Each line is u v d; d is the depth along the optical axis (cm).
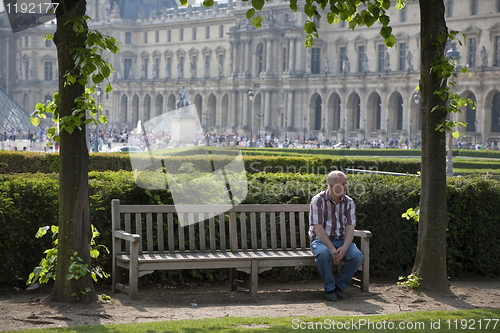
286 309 1212
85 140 1238
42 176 1650
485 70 11744
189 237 1383
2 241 1355
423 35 1420
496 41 12450
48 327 1038
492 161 6244
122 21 19038
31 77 19438
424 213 1424
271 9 15212
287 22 14788
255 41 15525
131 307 1205
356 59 14550
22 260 1390
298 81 14738
